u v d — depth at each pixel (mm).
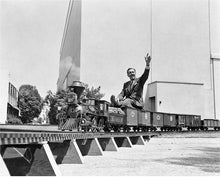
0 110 49562
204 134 50781
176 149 29375
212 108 72938
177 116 51594
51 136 12656
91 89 66438
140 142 35812
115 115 33031
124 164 17719
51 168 11422
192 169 16281
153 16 72938
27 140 10312
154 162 19000
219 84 74000
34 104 74812
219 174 14766
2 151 11492
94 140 21781
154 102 69938
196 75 72938
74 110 23766
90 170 15086
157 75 71188
